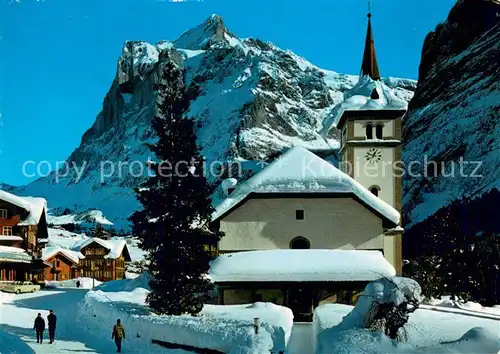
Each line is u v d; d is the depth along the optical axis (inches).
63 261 3939.5
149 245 1499.8
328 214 1878.7
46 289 2672.2
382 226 1868.8
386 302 1023.6
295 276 1691.7
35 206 2970.0
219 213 1865.2
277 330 1136.8
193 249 1507.1
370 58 2854.3
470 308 1909.4
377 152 2625.5
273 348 1035.9
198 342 1159.6
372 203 1863.9
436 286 2191.2
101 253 4271.7
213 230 1823.3
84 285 3166.8
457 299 2208.4
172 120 1558.8
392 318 1019.3
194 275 1499.8
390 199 2600.9
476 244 2428.6
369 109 2628.0
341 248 1862.7
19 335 1364.4
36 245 2945.4
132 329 1339.8
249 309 1523.1
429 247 2731.3
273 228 1876.2
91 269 4252.0
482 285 2288.4
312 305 1715.1
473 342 900.0
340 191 1868.8
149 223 1504.7
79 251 4399.6
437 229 2908.5
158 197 1497.3
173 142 1542.8
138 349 1229.7
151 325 1293.1
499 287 2283.5
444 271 2325.3
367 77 2805.1
